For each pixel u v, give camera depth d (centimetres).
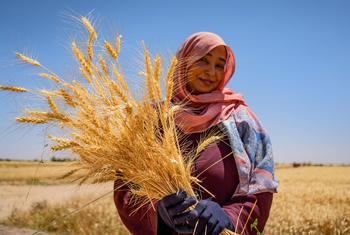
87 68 225
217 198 252
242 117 268
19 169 5803
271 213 1012
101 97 229
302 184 2561
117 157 231
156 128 250
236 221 232
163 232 232
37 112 222
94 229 912
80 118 227
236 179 255
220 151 259
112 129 231
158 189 235
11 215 1158
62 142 222
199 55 272
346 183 2752
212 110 263
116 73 229
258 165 255
